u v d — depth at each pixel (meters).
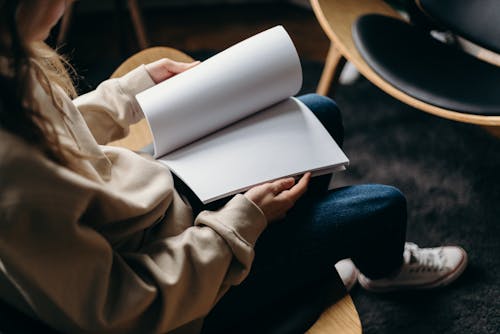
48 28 0.57
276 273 0.75
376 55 1.24
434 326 1.19
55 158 0.54
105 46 1.98
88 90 1.78
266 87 0.82
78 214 0.53
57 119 0.61
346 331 0.72
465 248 1.33
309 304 0.75
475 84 1.20
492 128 1.62
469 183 1.49
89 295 0.57
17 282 0.55
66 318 0.57
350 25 1.33
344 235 0.78
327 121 0.97
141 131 1.03
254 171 0.76
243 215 0.68
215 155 0.78
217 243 0.65
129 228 0.66
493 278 1.26
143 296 0.59
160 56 1.12
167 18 2.14
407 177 1.52
